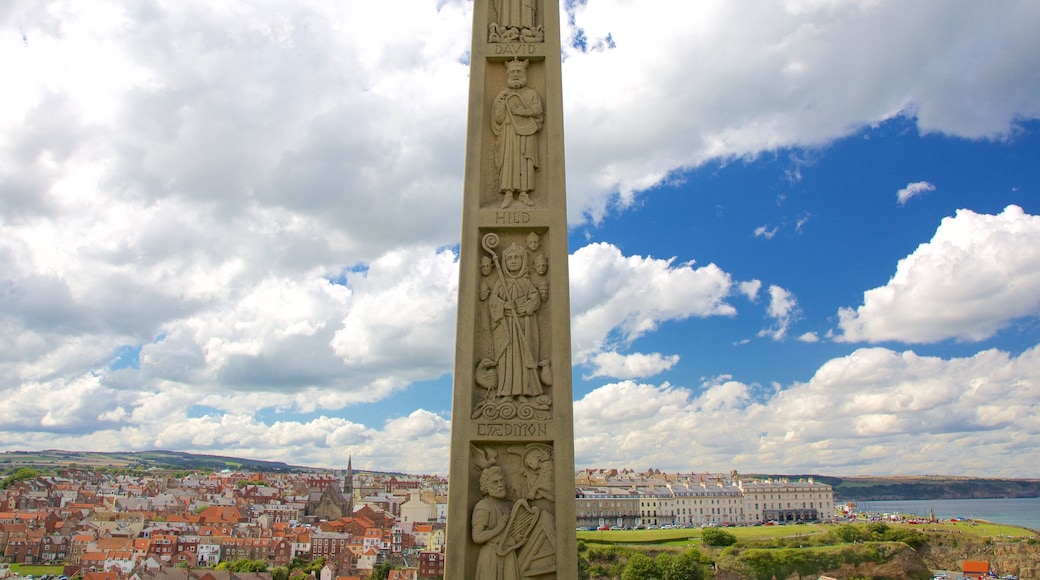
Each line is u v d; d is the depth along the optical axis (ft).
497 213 27.27
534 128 28.32
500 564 23.44
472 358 25.57
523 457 24.85
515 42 29.45
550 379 25.40
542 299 26.48
